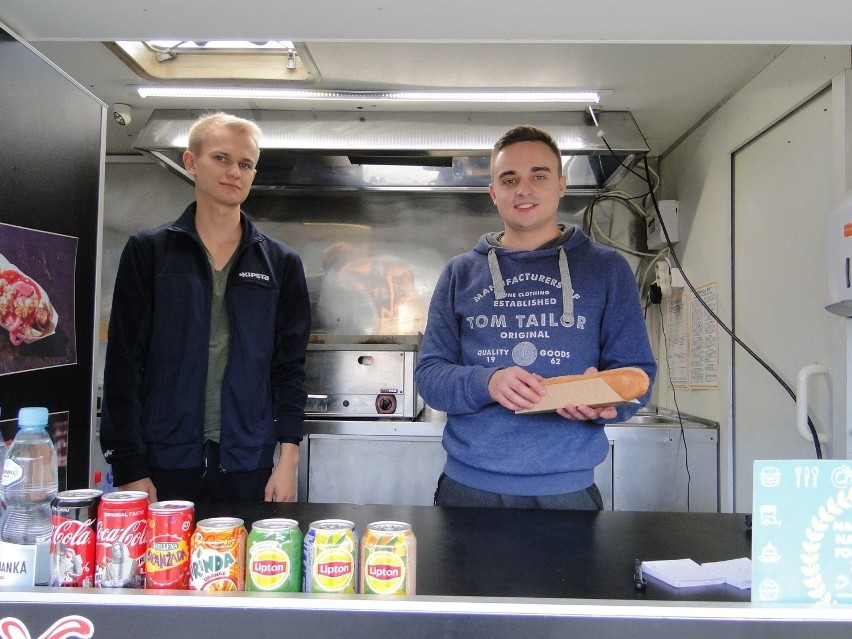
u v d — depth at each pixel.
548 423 1.27
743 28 1.13
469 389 1.23
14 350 1.10
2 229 1.07
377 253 2.90
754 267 2.07
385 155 2.29
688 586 0.75
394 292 2.88
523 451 1.26
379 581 0.62
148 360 1.50
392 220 2.90
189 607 0.59
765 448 1.99
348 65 1.98
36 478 0.73
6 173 1.08
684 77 2.08
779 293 1.92
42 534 0.71
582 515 1.11
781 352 1.91
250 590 0.63
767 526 0.62
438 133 2.27
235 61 2.13
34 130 1.16
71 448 1.27
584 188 2.74
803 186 1.79
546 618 0.59
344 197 2.91
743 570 0.79
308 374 2.37
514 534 0.98
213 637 0.59
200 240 1.53
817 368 1.64
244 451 1.50
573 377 1.12
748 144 2.12
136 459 1.44
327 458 2.31
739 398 2.17
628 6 1.05
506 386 1.15
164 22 1.13
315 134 2.27
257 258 1.58
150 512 0.66
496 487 1.27
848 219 1.32
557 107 2.30
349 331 2.88
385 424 2.29
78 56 1.97
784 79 1.85
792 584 0.61
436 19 1.11
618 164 2.40
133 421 1.45
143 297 1.50
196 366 1.48
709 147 2.38
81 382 1.32
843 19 1.09
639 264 2.87
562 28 1.13
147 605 0.59
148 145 2.25
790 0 1.02
